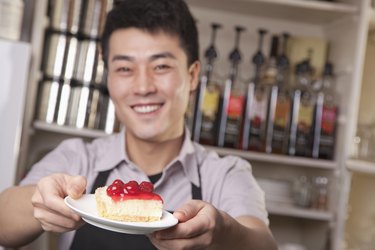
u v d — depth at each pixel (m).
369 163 2.57
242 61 2.90
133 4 1.53
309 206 2.65
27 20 2.62
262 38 2.71
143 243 1.58
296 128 2.62
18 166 2.43
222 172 1.64
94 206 1.12
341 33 2.75
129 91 1.54
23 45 2.28
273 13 2.82
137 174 1.62
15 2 2.35
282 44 2.84
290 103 2.64
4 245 1.42
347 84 2.63
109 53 1.58
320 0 2.68
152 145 1.61
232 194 1.56
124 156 1.62
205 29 2.88
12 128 2.26
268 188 2.65
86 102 2.55
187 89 1.61
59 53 2.54
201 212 1.08
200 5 2.82
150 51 1.52
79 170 1.65
